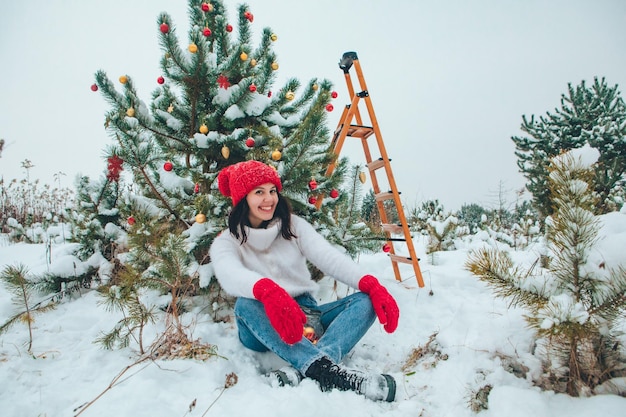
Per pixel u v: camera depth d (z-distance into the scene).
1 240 6.54
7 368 1.76
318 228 2.84
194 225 2.51
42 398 1.55
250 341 2.00
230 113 2.59
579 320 1.29
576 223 1.43
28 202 8.70
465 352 1.78
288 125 2.90
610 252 1.42
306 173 2.51
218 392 1.60
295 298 2.15
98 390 1.62
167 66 2.63
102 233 3.01
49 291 2.76
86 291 2.98
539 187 5.62
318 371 1.67
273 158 2.44
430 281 3.19
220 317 2.51
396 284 3.16
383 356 2.10
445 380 1.66
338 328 1.85
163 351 1.96
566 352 1.51
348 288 3.00
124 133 2.42
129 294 2.04
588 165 1.50
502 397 1.45
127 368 1.73
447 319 2.44
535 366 1.60
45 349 2.04
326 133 2.48
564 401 1.44
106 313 2.53
